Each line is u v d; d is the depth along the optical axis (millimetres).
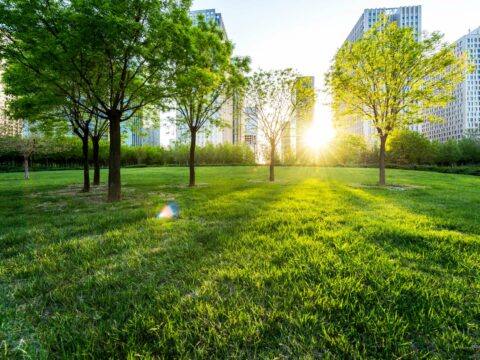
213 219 5340
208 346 1633
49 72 7008
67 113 10188
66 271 2795
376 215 5543
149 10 6840
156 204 7457
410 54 10562
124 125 13625
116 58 7156
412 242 3701
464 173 28703
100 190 11766
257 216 5504
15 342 1719
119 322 1872
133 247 3576
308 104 14078
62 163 49062
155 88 8109
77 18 5688
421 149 44000
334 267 2768
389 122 11969
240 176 21109
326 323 1840
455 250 3277
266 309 2014
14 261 3094
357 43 12094
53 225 4938
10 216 5871
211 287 2361
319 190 10570
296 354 1561
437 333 1729
